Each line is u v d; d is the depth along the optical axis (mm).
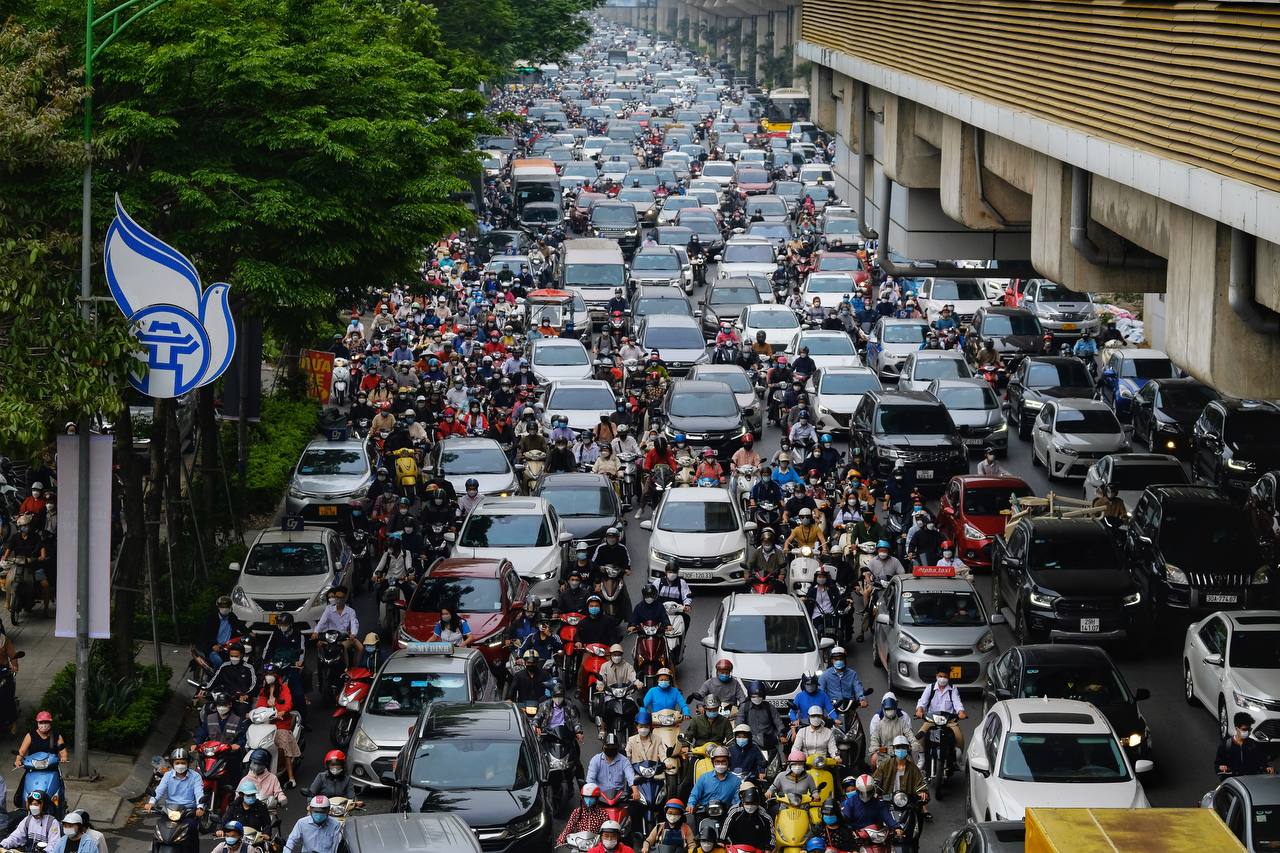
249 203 60281
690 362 109938
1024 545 65438
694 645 65125
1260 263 49156
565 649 59500
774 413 101688
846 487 74625
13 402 49281
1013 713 46750
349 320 131875
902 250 103250
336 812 41719
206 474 75688
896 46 94688
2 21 57750
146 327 52188
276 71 60719
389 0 103750
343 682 58531
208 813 47125
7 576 66875
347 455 80250
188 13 60688
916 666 58531
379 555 73062
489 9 151625
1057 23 64875
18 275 50281
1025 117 67625
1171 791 51031
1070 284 67875
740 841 42125
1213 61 49844
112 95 60375
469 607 61062
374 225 63531
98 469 51406
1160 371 102812
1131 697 51688
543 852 44531
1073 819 28594
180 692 59969
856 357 108750
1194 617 65312
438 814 38750
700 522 72250
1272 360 51500
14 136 50250
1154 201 58062
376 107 65062
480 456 81812
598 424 88875
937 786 50375
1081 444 88312
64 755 46438
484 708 48000
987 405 94688
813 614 63188
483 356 107500
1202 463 87688
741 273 146625
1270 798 40500
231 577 69500
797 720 50469
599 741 55156
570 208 188250
